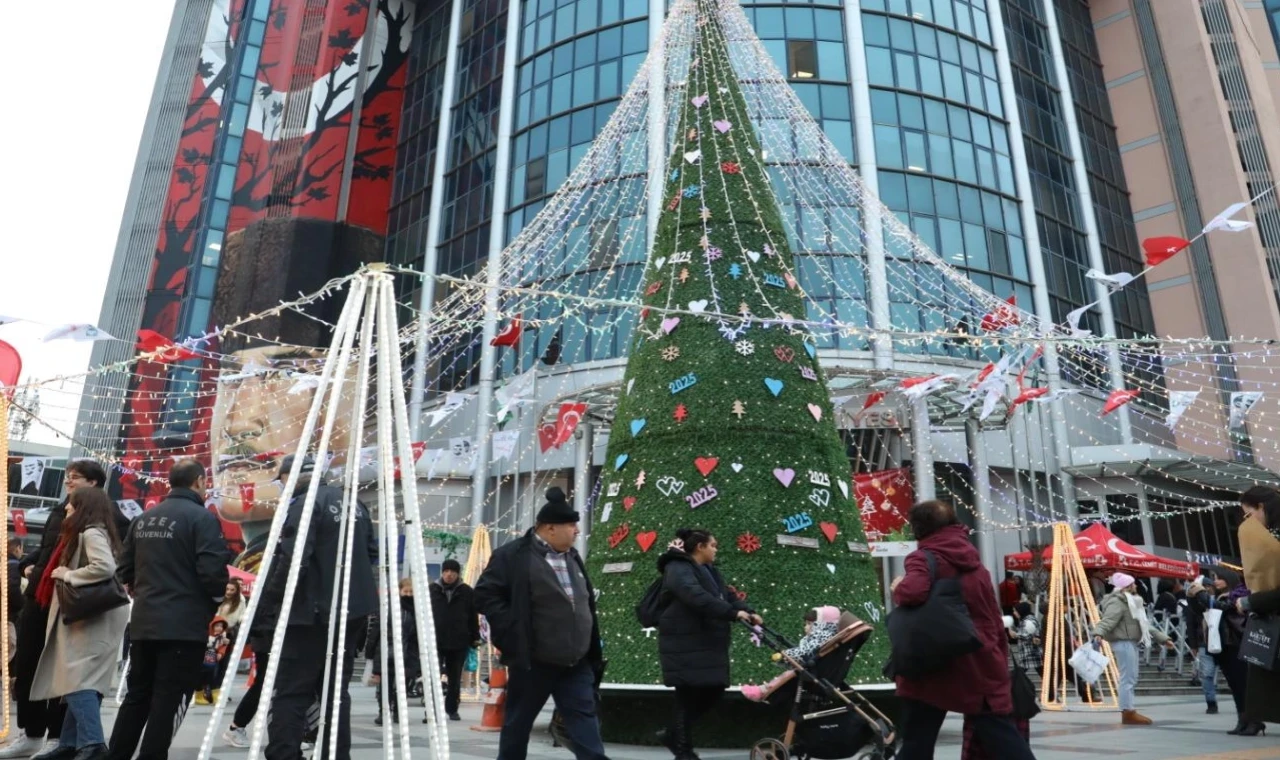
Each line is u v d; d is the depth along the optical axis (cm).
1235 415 1202
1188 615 1034
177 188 3675
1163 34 3291
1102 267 2833
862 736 527
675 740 534
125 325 3538
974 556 403
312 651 429
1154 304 3044
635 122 1225
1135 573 1616
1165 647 1563
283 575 433
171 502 482
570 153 2678
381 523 384
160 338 721
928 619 381
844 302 2162
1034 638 1288
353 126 3528
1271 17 3531
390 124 3547
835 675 539
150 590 457
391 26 3656
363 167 3450
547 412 1853
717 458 741
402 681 354
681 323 803
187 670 462
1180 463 2195
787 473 743
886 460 2212
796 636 685
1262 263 2891
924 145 2539
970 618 388
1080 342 801
